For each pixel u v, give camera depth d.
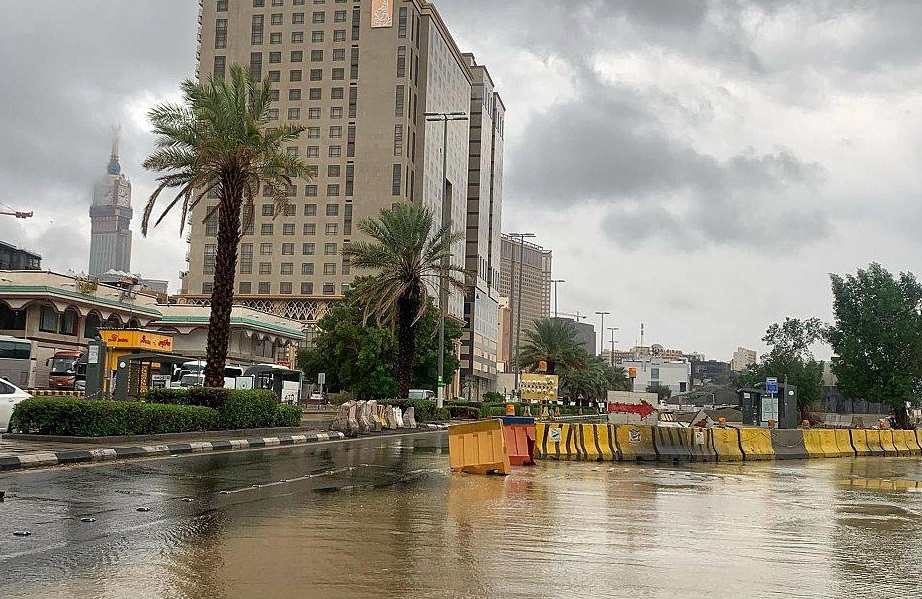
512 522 10.90
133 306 67.06
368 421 34.44
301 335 86.44
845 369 60.28
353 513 11.18
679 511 12.83
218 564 7.60
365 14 107.19
